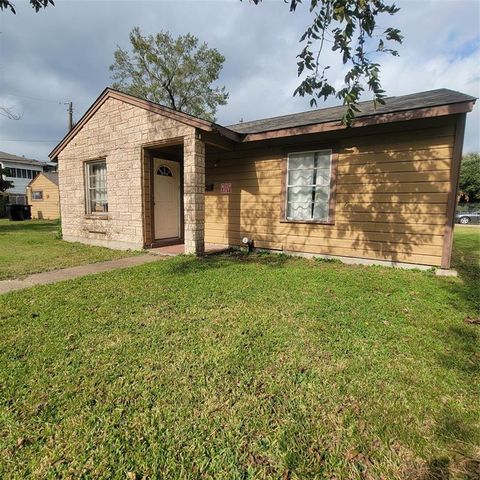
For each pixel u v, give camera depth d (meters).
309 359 2.20
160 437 1.49
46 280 4.46
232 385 1.89
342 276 4.54
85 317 2.96
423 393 1.81
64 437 1.48
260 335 2.58
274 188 6.54
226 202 7.29
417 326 2.76
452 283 4.20
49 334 2.59
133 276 4.51
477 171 30.83
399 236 5.18
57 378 1.96
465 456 1.38
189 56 21.33
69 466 1.33
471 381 1.93
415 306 3.27
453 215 4.72
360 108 5.97
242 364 2.12
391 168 5.17
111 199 7.51
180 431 1.53
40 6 3.03
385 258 5.33
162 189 7.62
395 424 1.57
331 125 5.16
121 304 3.33
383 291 3.84
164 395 1.80
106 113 7.33
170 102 22.14
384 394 1.81
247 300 3.46
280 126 5.96
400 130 5.04
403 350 2.32
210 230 7.63
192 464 1.34
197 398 1.77
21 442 1.45
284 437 1.49
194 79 22.05
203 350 2.32
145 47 20.14
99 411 1.66
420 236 5.00
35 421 1.59
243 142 6.72
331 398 1.77
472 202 31.53
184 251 6.48
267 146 6.54
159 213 7.56
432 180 4.84
